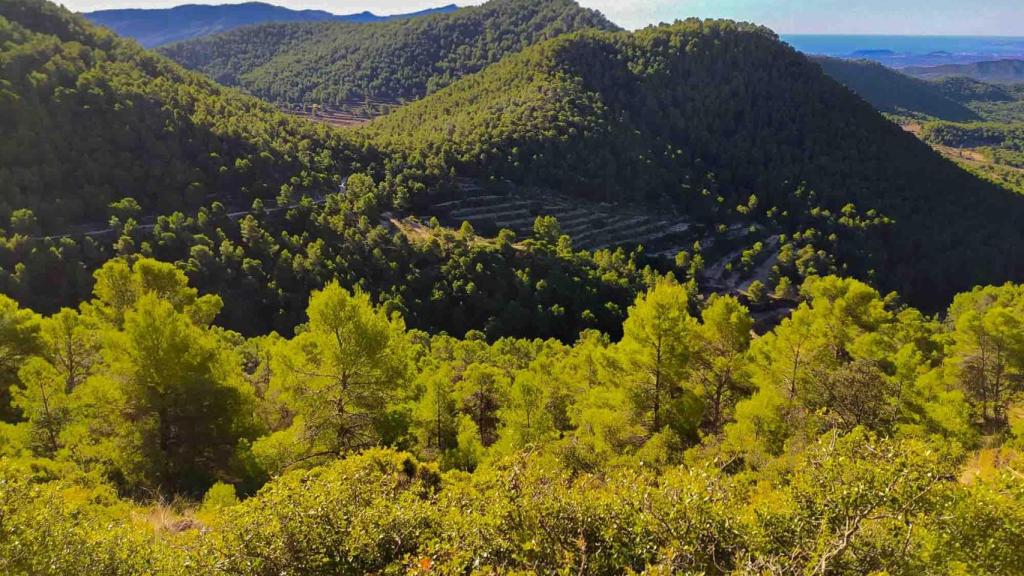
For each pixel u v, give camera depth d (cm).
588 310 6812
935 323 5038
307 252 6544
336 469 972
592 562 712
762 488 1031
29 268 5253
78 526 887
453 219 8606
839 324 2414
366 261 6831
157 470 1670
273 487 890
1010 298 4925
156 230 6009
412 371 2052
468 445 2009
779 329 2484
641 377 1927
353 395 1794
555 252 7706
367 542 792
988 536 738
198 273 5766
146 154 6975
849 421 1852
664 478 887
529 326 6762
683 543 718
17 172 5891
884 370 2328
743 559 706
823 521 726
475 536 753
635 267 8525
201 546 813
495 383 2716
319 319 1759
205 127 7756
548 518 766
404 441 1872
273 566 768
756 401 1662
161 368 1761
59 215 5922
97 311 2619
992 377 2627
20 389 2133
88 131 6744
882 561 689
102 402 1753
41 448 1817
